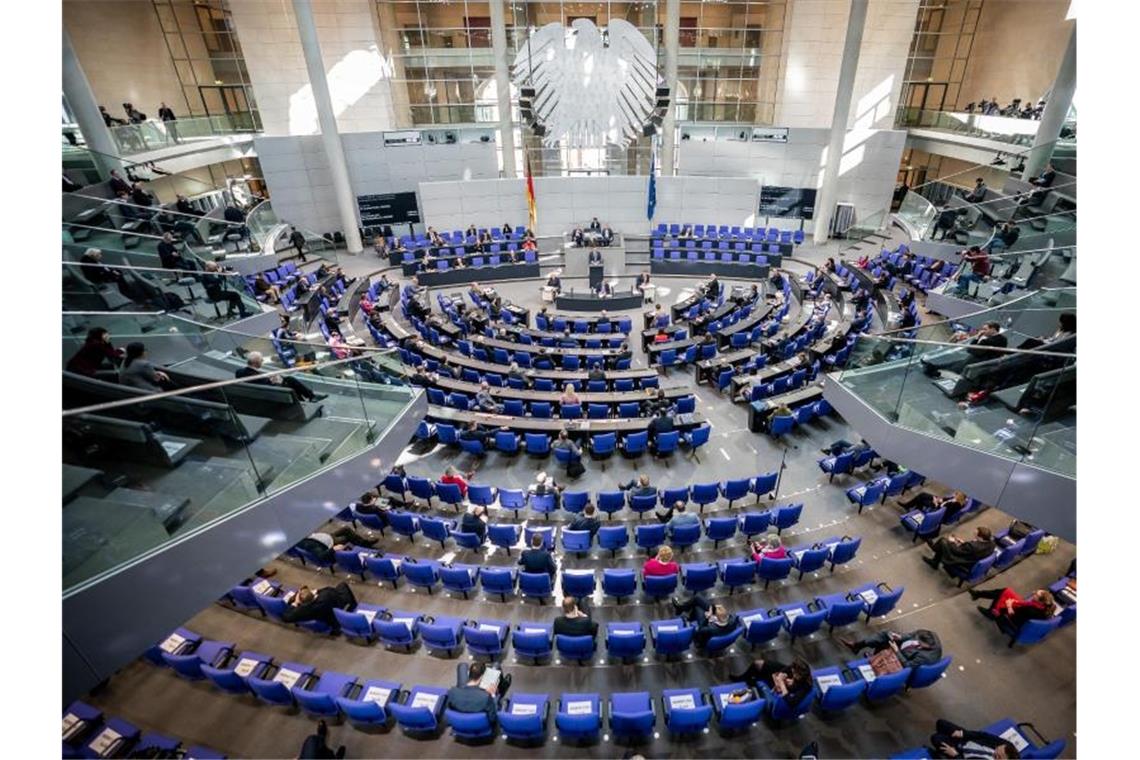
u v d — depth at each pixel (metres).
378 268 22.06
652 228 24.53
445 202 23.48
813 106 24.47
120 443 5.20
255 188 26.23
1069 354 6.02
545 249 23.67
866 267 18.98
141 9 21.16
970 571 7.39
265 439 6.73
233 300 11.62
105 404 5.04
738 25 23.88
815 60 23.73
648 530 8.27
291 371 7.19
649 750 5.86
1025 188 16.16
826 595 7.76
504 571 7.50
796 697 5.70
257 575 8.27
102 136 14.70
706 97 25.23
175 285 10.31
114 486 5.10
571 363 14.04
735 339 15.18
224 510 5.83
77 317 7.23
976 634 7.01
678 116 25.50
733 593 7.83
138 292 9.47
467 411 11.52
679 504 8.47
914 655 6.16
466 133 24.61
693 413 12.38
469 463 10.95
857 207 24.28
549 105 11.68
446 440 11.02
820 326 14.76
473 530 8.46
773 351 14.02
